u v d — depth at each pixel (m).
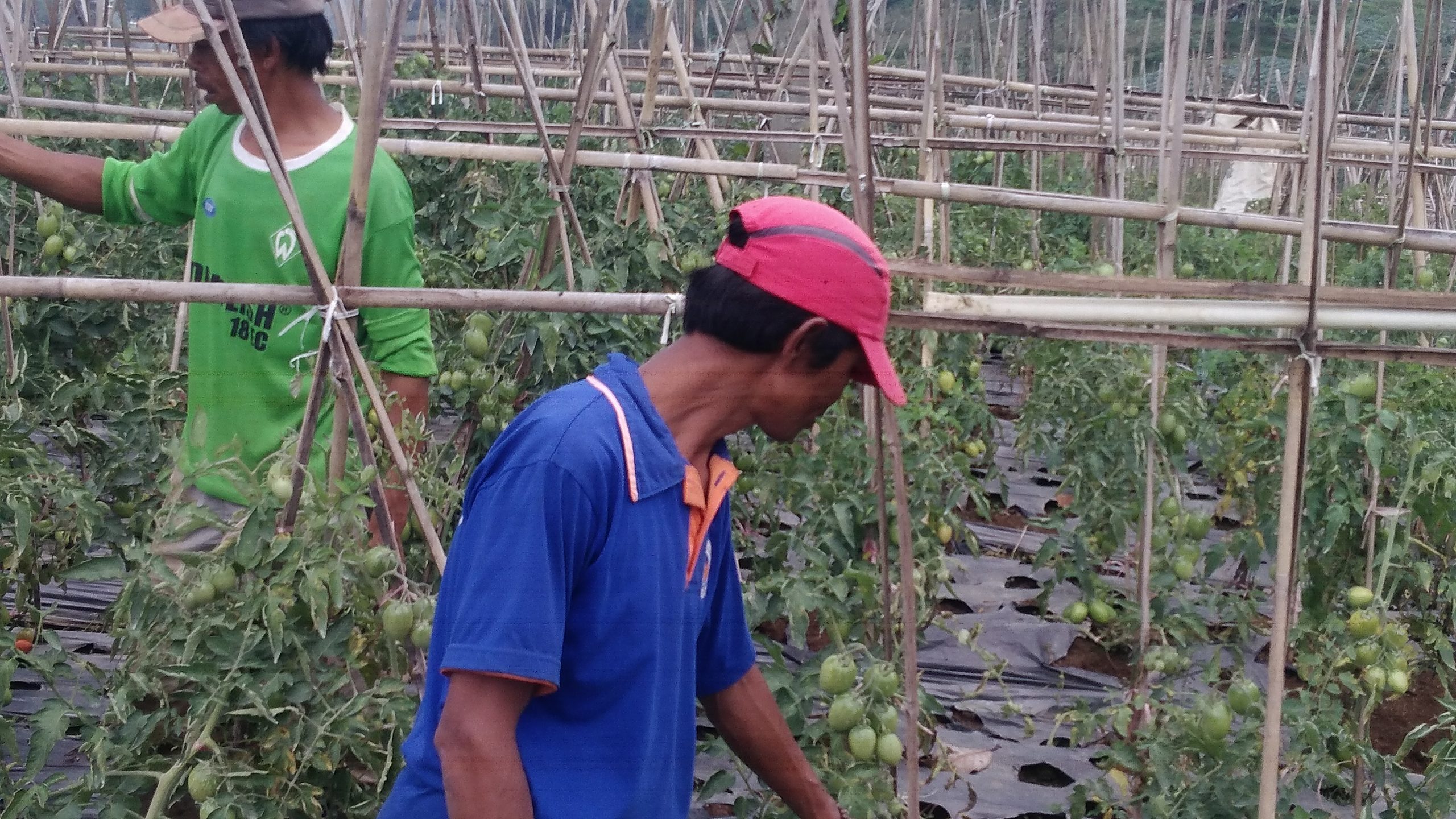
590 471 1.19
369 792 2.09
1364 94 7.95
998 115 6.48
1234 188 9.21
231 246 2.23
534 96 3.02
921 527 3.04
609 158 3.54
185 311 3.37
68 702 2.05
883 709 2.16
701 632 1.54
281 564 1.98
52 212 3.67
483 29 8.52
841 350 1.28
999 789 3.01
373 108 1.82
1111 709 2.51
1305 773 2.35
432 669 1.32
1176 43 2.52
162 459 3.06
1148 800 2.45
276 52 2.14
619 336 3.24
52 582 3.34
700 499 1.31
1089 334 1.83
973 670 3.63
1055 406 3.99
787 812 2.32
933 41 3.57
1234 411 4.03
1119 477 3.27
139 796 2.01
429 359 2.34
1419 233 2.30
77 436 3.06
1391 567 2.84
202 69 2.19
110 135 3.47
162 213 2.54
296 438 2.06
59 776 1.95
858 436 3.10
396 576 2.06
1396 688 2.58
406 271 2.27
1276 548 2.96
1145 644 2.79
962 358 4.16
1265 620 3.72
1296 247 5.72
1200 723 2.37
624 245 3.61
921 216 3.81
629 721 1.28
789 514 4.19
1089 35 8.03
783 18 6.59
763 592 2.68
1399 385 3.33
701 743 2.41
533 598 1.17
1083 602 3.33
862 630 2.92
